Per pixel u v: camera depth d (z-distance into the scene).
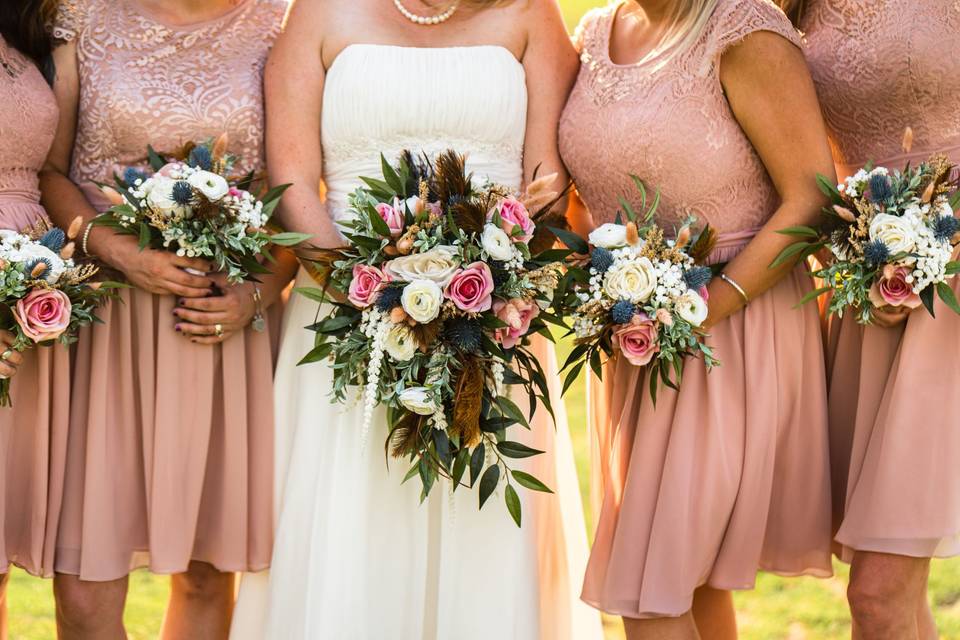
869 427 3.49
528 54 3.71
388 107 3.55
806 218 3.39
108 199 3.61
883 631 3.41
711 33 3.41
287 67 3.63
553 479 3.81
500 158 3.64
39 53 3.60
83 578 3.47
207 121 3.62
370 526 3.53
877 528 3.36
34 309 3.25
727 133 3.45
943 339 3.38
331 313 3.42
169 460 3.54
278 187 3.44
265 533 3.65
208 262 3.49
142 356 3.55
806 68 3.42
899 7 3.43
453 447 3.34
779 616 5.30
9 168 3.47
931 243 3.18
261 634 3.60
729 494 3.47
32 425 3.51
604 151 3.54
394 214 3.18
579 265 3.43
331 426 3.55
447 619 3.54
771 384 3.50
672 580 3.44
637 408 3.60
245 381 3.63
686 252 3.38
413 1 3.69
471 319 3.19
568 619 3.85
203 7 3.73
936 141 3.46
